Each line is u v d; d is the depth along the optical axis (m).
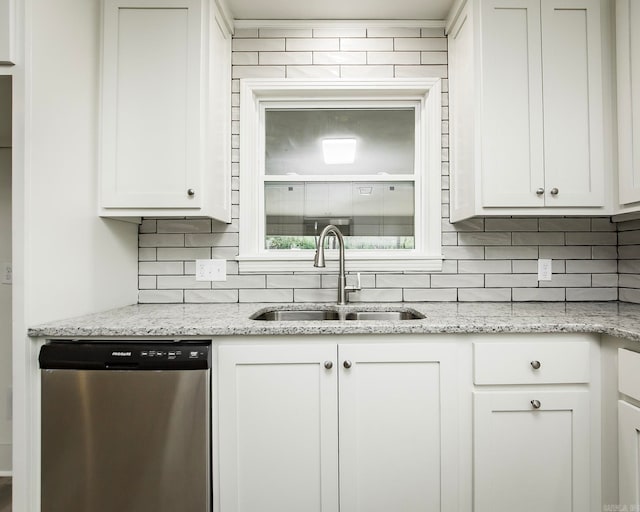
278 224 1.95
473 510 1.24
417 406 1.25
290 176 1.94
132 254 1.82
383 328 1.23
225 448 1.23
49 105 1.27
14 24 1.18
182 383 1.20
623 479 1.14
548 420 1.25
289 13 1.82
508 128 1.54
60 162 1.32
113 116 1.52
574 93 1.55
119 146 1.52
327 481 1.24
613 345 1.20
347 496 1.24
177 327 1.23
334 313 1.77
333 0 1.74
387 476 1.25
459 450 1.26
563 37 1.55
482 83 1.54
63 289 1.35
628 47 1.44
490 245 1.86
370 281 1.86
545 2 1.54
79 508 1.20
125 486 1.20
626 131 1.46
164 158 1.52
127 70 1.52
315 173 1.95
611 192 1.54
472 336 1.27
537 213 1.56
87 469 1.20
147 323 1.28
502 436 1.25
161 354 1.20
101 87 1.52
